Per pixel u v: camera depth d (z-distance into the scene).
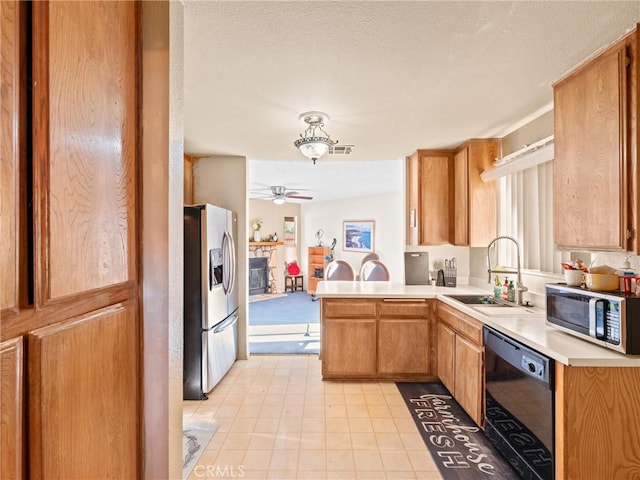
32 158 0.65
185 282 2.86
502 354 1.99
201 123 2.60
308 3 1.28
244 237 3.74
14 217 0.62
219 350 3.10
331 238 8.38
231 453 2.08
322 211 8.62
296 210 9.16
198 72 1.81
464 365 2.50
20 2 0.63
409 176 3.66
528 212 2.67
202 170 3.70
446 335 2.87
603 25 1.42
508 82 1.93
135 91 1.07
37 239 0.66
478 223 3.07
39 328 0.69
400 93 2.08
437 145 3.24
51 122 0.69
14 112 0.62
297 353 3.97
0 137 0.59
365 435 2.27
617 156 1.51
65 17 0.74
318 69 1.78
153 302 1.11
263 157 3.71
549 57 1.66
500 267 2.83
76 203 0.77
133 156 1.05
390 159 3.77
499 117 2.50
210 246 2.96
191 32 1.46
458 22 1.40
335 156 3.64
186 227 2.90
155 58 1.13
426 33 1.47
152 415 1.11
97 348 0.87
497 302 2.71
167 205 1.12
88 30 0.82
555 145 1.90
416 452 2.09
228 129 2.73
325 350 3.16
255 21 1.38
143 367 1.09
